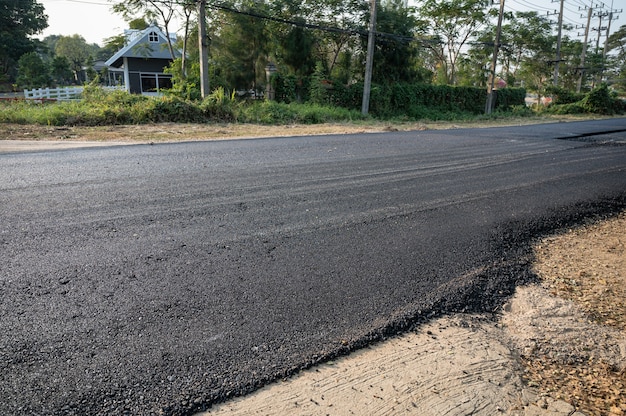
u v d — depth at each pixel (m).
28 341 2.47
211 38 21.77
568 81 51.03
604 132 16.34
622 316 3.28
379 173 7.27
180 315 2.81
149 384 2.22
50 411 2.01
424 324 2.98
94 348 2.45
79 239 3.87
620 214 5.92
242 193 5.62
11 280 3.11
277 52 23.62
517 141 12.57
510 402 2.30
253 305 2.99
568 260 4.28
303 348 2.59
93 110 13.68
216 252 3.77
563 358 2.76
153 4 23.38
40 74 40.38
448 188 6.55
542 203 6.08
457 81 38.62
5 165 6.67
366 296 3.23
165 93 17.59
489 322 3.12
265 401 2.18
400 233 4.54
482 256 4.14
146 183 5.88
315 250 3.96
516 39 40.66
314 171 7.15
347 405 2.19
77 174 6.22
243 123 15.73
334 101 22.95
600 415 2.24
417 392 2.32
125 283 3.15
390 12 25.92
